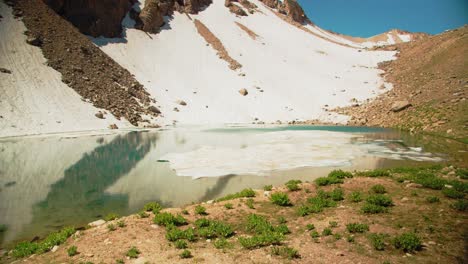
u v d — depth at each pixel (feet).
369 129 156.97
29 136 127.95
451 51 216.95
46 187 60.70
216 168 74.74
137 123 178.29
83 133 140.67
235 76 276.00
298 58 333.21
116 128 161.89
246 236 31.58
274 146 104.47
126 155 92.43
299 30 431.84
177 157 88.58
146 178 66.90
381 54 339.77
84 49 208.95
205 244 29.84
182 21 347.15
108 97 187.32
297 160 81.35
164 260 26.17
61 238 32.76
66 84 175.32
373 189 44.14
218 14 395.96
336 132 144.05
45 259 28.40
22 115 142.41
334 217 34.86
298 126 184.14
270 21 433.48
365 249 25.99
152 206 42.96
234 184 60.80
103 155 92.48
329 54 353.72
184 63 278.26
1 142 112.27
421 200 38.27
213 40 326.03
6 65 161.48
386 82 261.03
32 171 73.51
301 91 265.34
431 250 24.99
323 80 284.00
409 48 319.47
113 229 34.68
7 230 39.50
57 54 189.78
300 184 52.19
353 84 271.90
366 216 34.19
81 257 27.86
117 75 214.48
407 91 205.05
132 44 273.13
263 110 234.38
